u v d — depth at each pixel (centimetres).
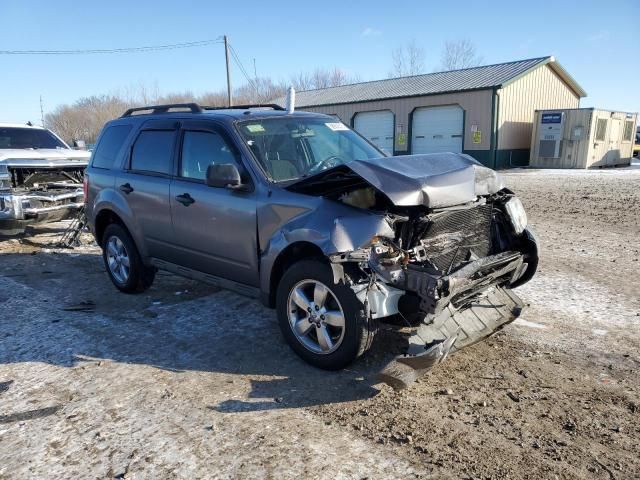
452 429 330
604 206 1236
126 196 579
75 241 928
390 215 384
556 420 337
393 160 406
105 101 6150
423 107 2917
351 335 383
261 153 463
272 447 316
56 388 399
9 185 897
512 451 306
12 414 364
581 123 2572
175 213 517
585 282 625
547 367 409
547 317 512
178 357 448
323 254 399
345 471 292
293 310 424
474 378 394
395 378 349
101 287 664
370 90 3359
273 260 423
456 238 419
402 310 387
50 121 6238
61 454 317
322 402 367
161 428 340
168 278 690
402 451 309
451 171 396
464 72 3136
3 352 466
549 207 1246
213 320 533
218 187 446
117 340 488
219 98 5897
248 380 403
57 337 498
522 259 459
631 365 410
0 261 820
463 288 385
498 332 471
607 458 299
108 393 389
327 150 507
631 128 2947
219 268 489
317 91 3788
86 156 1045
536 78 2875
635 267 689
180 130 529
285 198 420
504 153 2759
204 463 303
